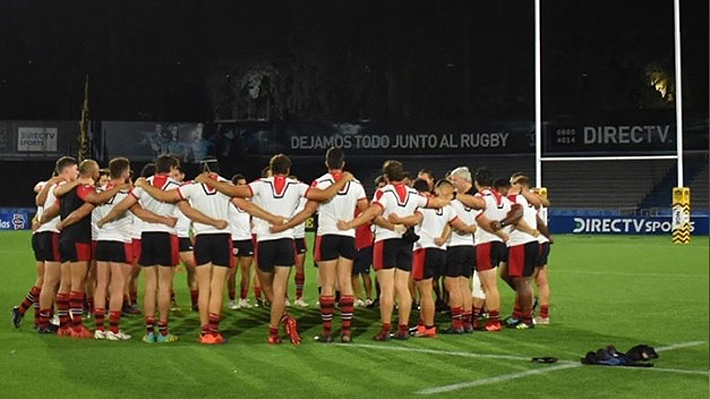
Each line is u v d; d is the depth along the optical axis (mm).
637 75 42562
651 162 40375
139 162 41312
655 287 16469
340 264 10250
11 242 30047
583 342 10258
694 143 40156
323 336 10281
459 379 8016
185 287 16781
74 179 10906
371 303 13938
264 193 9891
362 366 8688
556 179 41594
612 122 41312
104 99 44938
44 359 9008
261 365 8727
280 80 45906
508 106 45094
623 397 7246
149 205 10203
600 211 37125
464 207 11000
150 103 45344
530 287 11445
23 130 40094
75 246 10508
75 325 10617
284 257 9961
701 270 19984
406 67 45469
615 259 23062
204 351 9555
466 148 42312
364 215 10031
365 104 45906
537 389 7562
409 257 10477
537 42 31219
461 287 11016
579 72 43688
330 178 9984
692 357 9148
